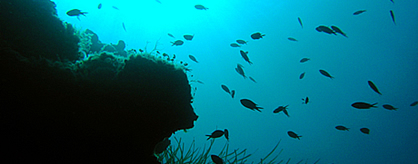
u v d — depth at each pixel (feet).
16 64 6.54
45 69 7.06
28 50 7.86
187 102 9.37
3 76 6.22
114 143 7.80
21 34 7.80
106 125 7.72
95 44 12.70
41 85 6.81
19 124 6.32
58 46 9.08
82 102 7.50
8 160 6.18
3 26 7.38
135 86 8.10
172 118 8.84
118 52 12.71
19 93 6.39
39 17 8.52
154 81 8.32
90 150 7.38
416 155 68.64
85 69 8.23
